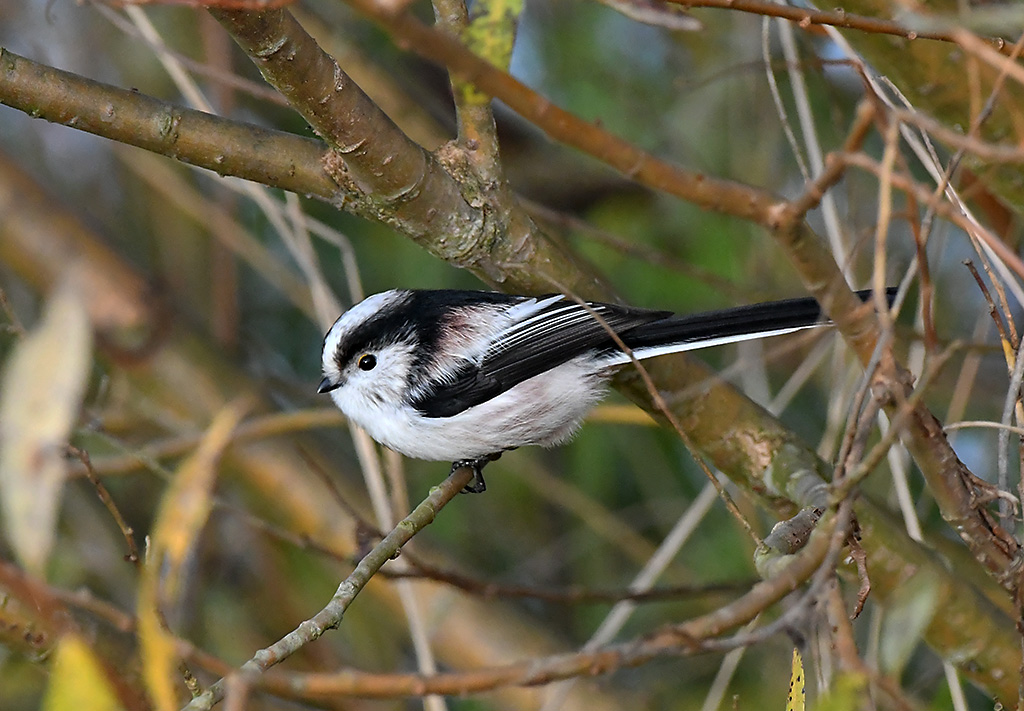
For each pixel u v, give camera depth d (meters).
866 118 5.02
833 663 6.40
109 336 11.34
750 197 5.14
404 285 12.20
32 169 12.95
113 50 12.78
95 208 13.37
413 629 8.95
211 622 10.89
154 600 3.76
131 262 11.88
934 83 6.68
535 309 9.24
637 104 12.38
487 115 7.43
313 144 7.39
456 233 7.57
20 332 8.42
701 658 10.95
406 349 9.41
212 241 13.07
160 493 11.94
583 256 11.62
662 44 12.68
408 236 7.66
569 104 12.14
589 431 12.26
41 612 3.96
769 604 4.82
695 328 8.10
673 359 8.12
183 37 12.80
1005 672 7.32
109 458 10.69
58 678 3.84
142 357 11.44
